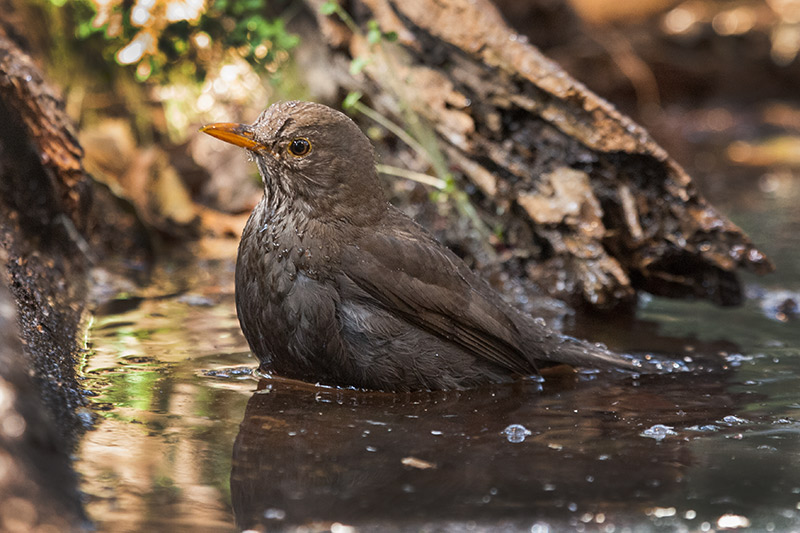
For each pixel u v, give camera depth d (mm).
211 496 5566
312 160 8164
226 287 11812
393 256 8211
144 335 9453
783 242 14734
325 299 8016
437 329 8344
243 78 15562
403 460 6297
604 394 8266
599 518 5441
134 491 5543
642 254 11547
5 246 8641
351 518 5355
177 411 7168
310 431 6863
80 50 15102
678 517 5484
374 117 12867
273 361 8336
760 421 7391
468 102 11969
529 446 6664
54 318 8844
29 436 5129
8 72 9945
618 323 10945
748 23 28062
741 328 10680
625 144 11023
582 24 26328
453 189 11992
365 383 8180
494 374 8664
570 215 11227
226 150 15844
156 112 15914
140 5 13211
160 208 14469
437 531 5246
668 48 27828
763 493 5844
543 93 11336
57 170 10438
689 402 7984
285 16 14500
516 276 12203
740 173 21156
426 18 12039
